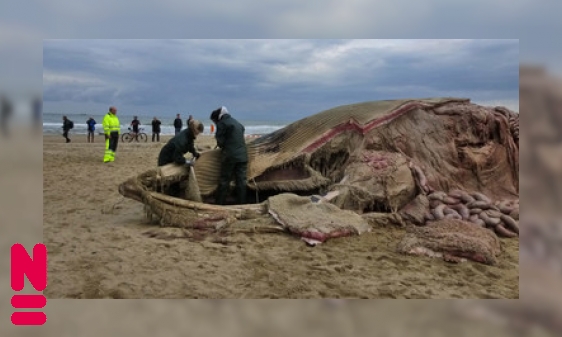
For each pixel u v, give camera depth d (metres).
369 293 4.22
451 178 7.18
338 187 6.83
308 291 4.26
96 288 4.24
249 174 7.40
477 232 5.59
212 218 6.25
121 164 13.97
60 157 15.41
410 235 5.71
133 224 6.75
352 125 7.50
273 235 5.98
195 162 7.32
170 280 4.48
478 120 7.48
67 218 7.11
